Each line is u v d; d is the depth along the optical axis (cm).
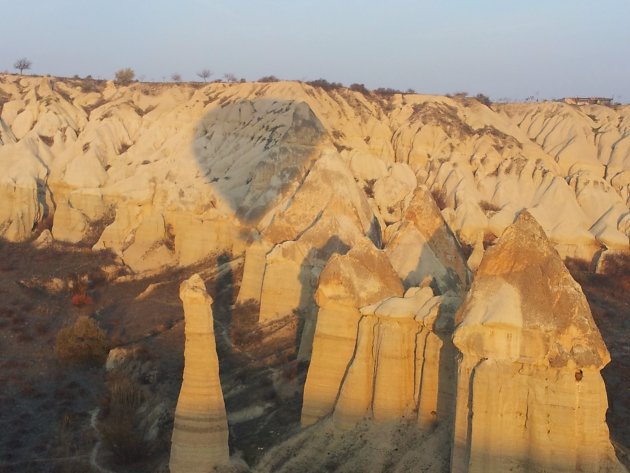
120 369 4431
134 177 7656
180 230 6606
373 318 2991
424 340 2853
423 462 2691
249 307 4972
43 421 3919
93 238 7206
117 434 3431
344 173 5291
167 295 5762
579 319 2450
